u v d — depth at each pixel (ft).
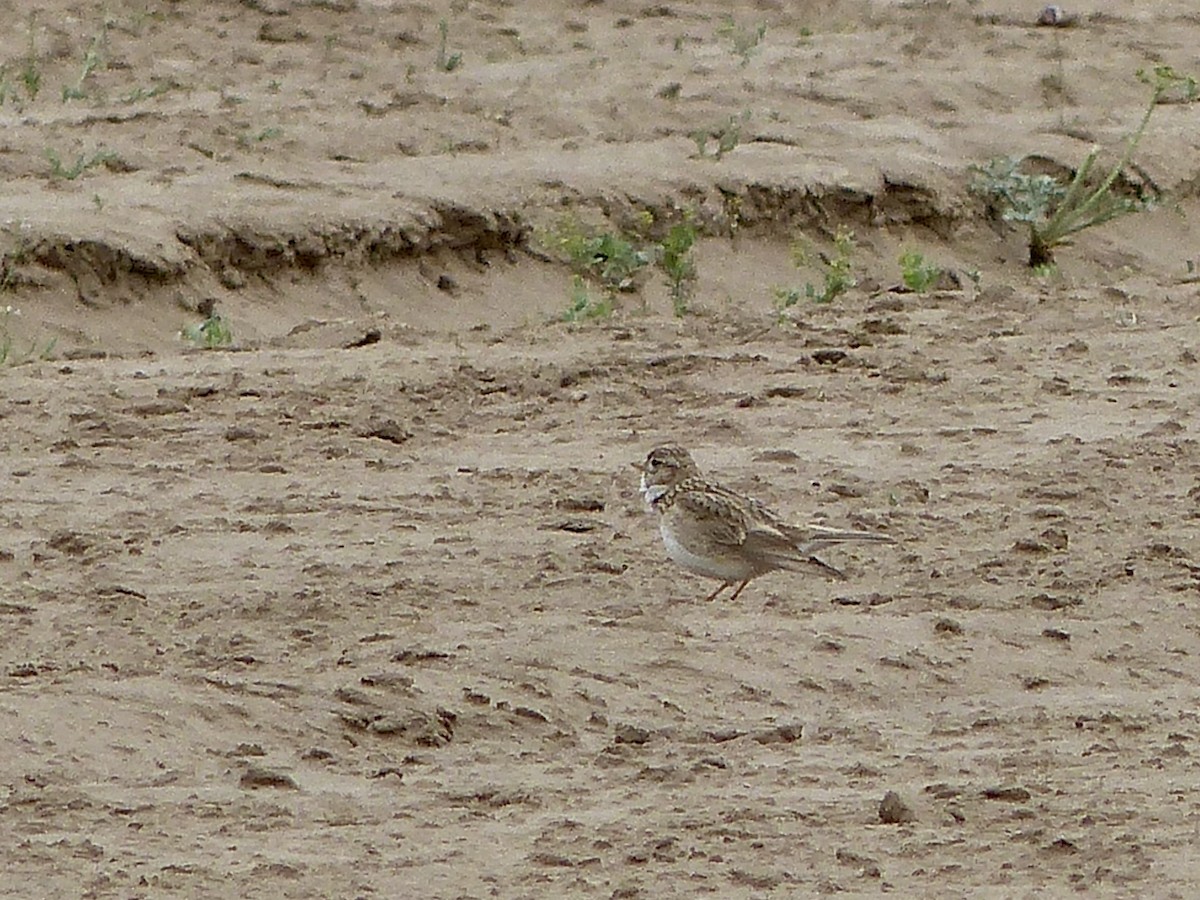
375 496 94.53
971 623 81.51
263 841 59.52
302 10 202.18
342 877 57.06
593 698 73.05
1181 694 76.48
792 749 69.15
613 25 211.41
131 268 143.43
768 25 216.13
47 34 191.11
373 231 153.17
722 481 97.25
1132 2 232.53
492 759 67.77
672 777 65.72
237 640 76.38
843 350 122.31
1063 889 56.90
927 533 91.50
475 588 82.74
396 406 109.70
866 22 219.61
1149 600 84.89
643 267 159.02
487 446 104.06
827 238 171.22
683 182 167.53
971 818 62.03
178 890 55.83
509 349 124.06
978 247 177.17
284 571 84.02
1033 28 221.05
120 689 70.08
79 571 83.92
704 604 82.64
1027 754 68.49
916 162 179.11
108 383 112.68
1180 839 60.34
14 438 102.78
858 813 62.49
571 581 83.66
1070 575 86.84
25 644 75.46
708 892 56.54
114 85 182.50
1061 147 188.75
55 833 59.47
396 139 170.60
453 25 204.74
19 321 138.10
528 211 160.25
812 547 81.92
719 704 73.77
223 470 98.78
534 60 199.52
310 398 110.42
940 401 112.68
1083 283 168.35
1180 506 95.66
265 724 68.90
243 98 178.70
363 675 73.00
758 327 129.59
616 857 58.75
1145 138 193.16
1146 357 122.62
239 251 148.77
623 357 120.16
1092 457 101.71
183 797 62.64
